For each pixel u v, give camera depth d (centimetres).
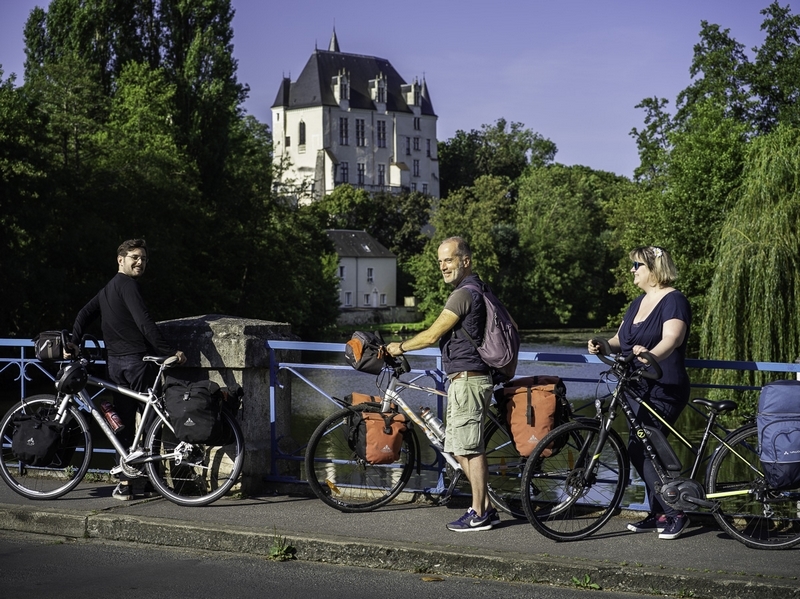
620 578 485
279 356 678
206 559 544
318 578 505
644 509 587
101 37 4950
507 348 556
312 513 612
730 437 540
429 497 639
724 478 543
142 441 647
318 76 13462
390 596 471
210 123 4647
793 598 457
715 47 4212
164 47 4978
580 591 483
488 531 567
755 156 2020
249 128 6856
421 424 612
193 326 672
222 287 4519
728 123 3384
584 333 8019
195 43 4681
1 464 666
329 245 6462
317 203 6394
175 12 4884
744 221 1908
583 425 556
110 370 655
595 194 9475
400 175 13650
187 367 674
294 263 4975
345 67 13800
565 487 561
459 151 14288
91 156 3881
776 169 1917
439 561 518
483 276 8412
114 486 697
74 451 667
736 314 1814
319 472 646
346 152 13462
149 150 4112
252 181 4841
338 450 644
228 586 488
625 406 557
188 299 4275
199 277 4425
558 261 8531
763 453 511
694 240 3212
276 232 4850
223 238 4572
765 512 536
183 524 577
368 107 13600
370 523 586
